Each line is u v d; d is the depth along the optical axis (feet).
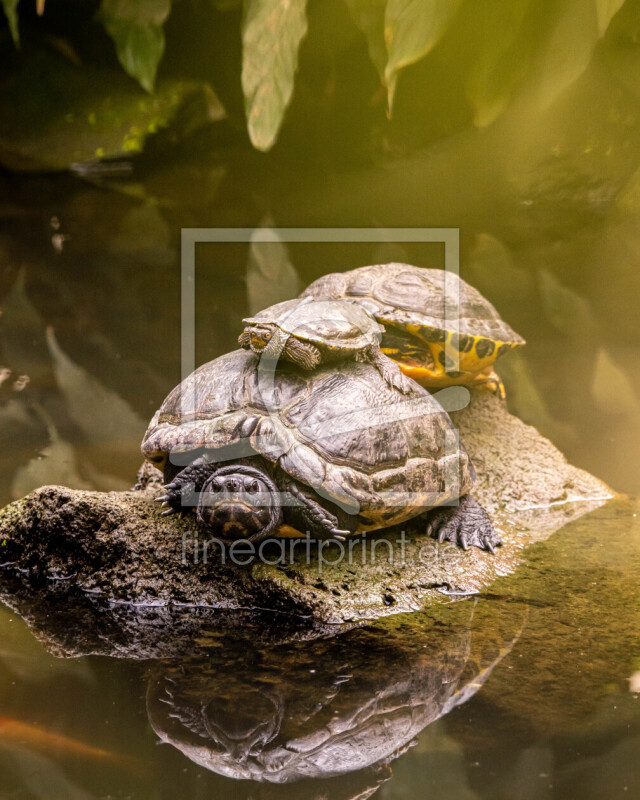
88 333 13.39
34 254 18.70
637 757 10.54
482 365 11.76
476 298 11.81
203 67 26.13
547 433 11.90
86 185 25.62
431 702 10.69
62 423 12.06
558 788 10.49
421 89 22.41
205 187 24.90
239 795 10.48
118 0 11.85
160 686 10.75
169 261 17.90
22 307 14.93
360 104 23.88
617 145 18.31
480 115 11.83
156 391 12.32
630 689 10.71
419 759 10.55
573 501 11.57
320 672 10.80
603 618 10.98
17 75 26.37
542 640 10.89
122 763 10.55
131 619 11.04
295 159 25.34
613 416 12.01
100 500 11.28
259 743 10.59
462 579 11.14
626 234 18.01
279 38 11.41
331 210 21.89
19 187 25.62
